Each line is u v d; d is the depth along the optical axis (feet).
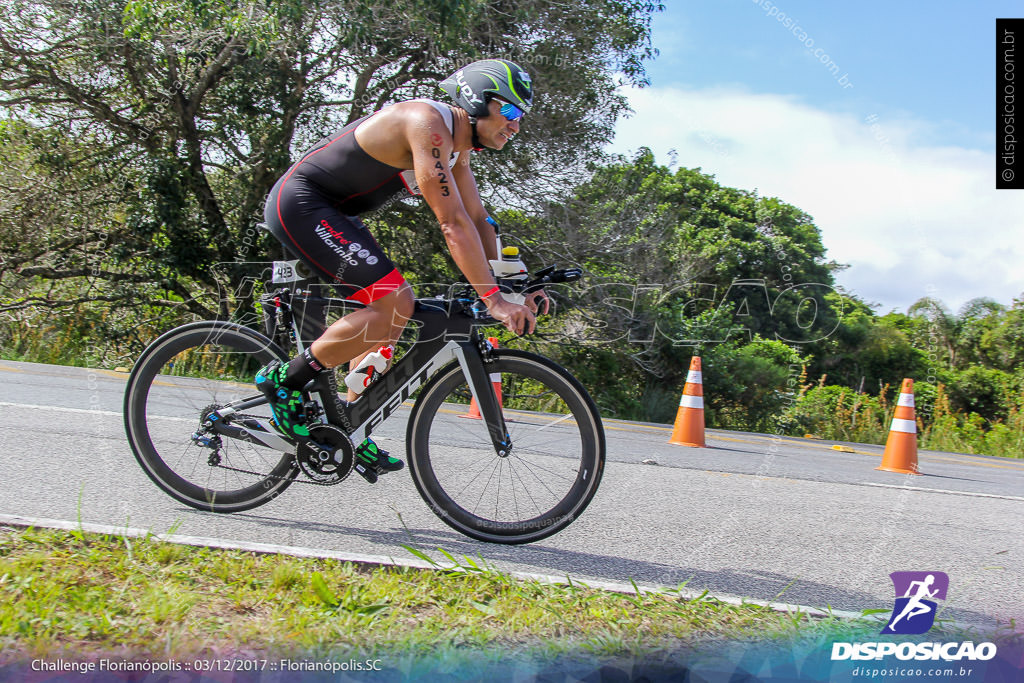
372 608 7.05
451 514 9.82
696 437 23.15
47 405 16.58
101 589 6.83
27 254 44.42
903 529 13.07
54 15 38.73
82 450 12.53
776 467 19.65
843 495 16.10
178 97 41.39
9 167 43.80
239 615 6.72
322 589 7.10
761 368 50.85
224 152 43.68
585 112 42.80
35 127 43.32
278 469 9.79
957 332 70.69
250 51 37.04
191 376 10.02
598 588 8.20
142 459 9.89
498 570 8.33
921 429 45.44
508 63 8.92
